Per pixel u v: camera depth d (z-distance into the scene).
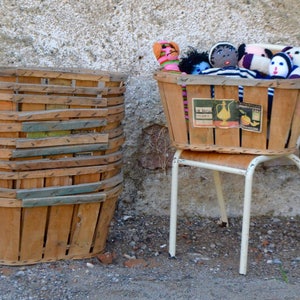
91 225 3.19
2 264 3.16
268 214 3.90
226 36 3.73
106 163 3.10
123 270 3.22
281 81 2.91
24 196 2.97
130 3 3.67
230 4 3.71
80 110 2.97
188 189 3.87
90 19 3.67
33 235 3.11
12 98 2.87
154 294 2.98
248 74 3.14
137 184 3.86
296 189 3.88
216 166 3.12
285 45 3.74
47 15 3.65
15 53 3.67
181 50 3.72
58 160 2.99
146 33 3.70
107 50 3.70
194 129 3.14
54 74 2.94
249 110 3.01
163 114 3.77
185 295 2.98
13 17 3.64
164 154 3.82
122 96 3.19
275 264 3.37
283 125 3.02
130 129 3.78
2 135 2.92
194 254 3.46
